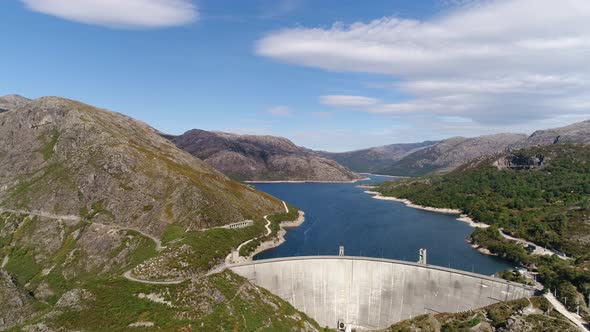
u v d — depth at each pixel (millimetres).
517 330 121750
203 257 157750
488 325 130000
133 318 116812
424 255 155875
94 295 125875
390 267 155125
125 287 129375
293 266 158375
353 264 158500
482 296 141125
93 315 117688
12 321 150250
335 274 159000
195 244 171500
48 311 124625
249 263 154375
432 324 138375
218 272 145500
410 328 140125
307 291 158625
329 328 154875
